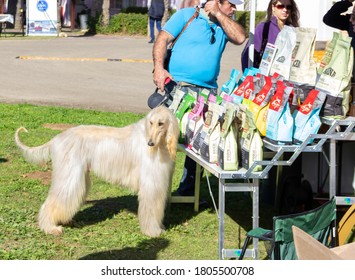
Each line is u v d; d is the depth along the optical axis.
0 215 6.68
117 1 37.00
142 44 26.88
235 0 6.79
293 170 6.71
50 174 8.40
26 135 10.45
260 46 7.23
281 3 6.97
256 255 5.63
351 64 5.62
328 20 7.70
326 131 5.94
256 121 5.64
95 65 20.19
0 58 21.17
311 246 4.23
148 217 6.26
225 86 6.67
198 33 6.81
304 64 5.70
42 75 18.09
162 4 27.22
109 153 6.19
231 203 7.57
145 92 15.81
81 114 12.54
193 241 6.25
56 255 5.76
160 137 5.98
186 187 7.36
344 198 5.76
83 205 6.93
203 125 6.14
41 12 29.91
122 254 5.86
